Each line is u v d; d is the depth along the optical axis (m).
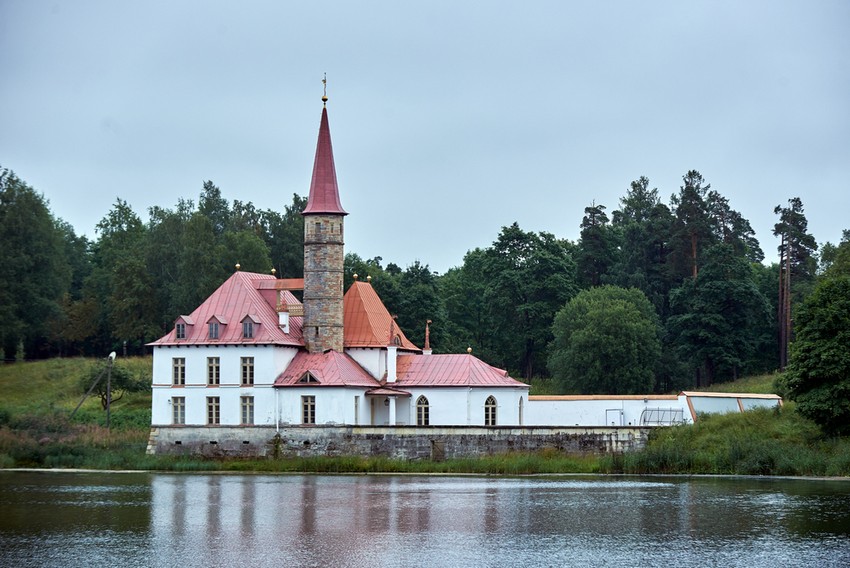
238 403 112.06
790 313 166.25
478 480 95.12
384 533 67.12
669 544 63.38
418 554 61.09
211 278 165.00
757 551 61.44
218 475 103.19
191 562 59.34
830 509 74.50
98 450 113.94
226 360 112.69
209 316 114.94
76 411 132.88
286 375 112.38
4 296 159.25
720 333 154.50
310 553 61.44
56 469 109.12
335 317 115.62
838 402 96.75
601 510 74.88
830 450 97.06
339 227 116.56
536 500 79.94
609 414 114.56
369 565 58.53
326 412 109.62
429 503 78.81
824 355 96.75
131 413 134.62
